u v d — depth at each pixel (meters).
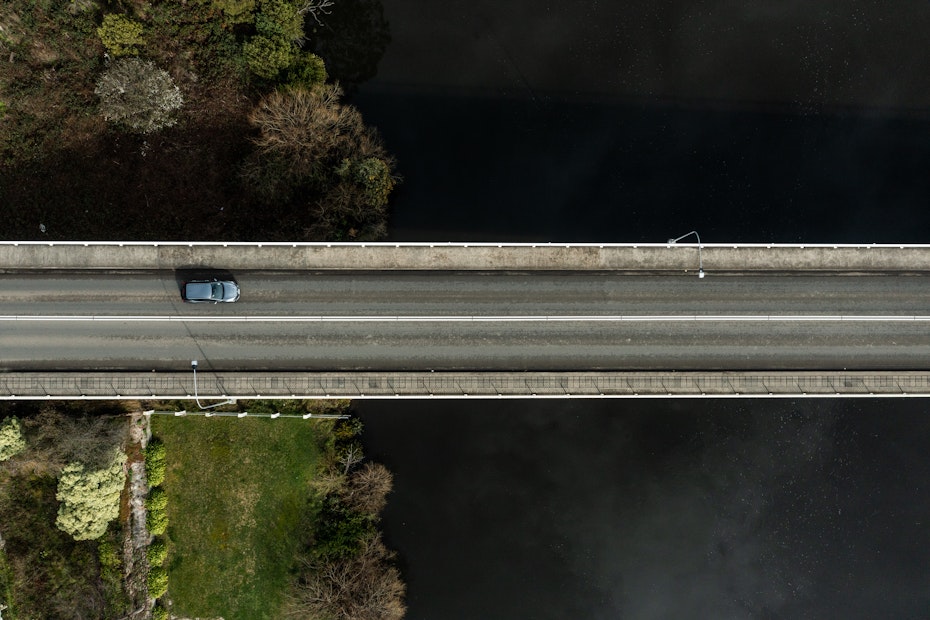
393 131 54.41
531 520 54.44
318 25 54.22
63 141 51.88
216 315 47.06
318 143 49.31
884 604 54.44
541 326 47.62
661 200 54.44
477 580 54.16
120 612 51.19
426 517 54.19
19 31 51.09
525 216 54.25
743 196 54.50
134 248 47.00
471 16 54.84
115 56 51.00
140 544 52.16
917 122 54.75
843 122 54.78
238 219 52.56
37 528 50.94
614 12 54.88
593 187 54.47
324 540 51.50
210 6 51.88
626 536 54.59
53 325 46.66
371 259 47.50
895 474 54.53
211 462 53.12
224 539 53.25
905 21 54.78
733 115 54.81
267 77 51.59
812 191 54.56
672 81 54.81
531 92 54.88
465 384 47.22
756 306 48.00
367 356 47.25
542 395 47.09
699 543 54.84
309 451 53.19
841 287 48.16
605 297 47.88
